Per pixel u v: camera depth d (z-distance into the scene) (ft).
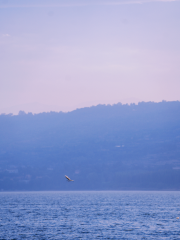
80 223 611.06
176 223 602.85
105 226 572.51
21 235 495.00
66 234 499.51
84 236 483.51
